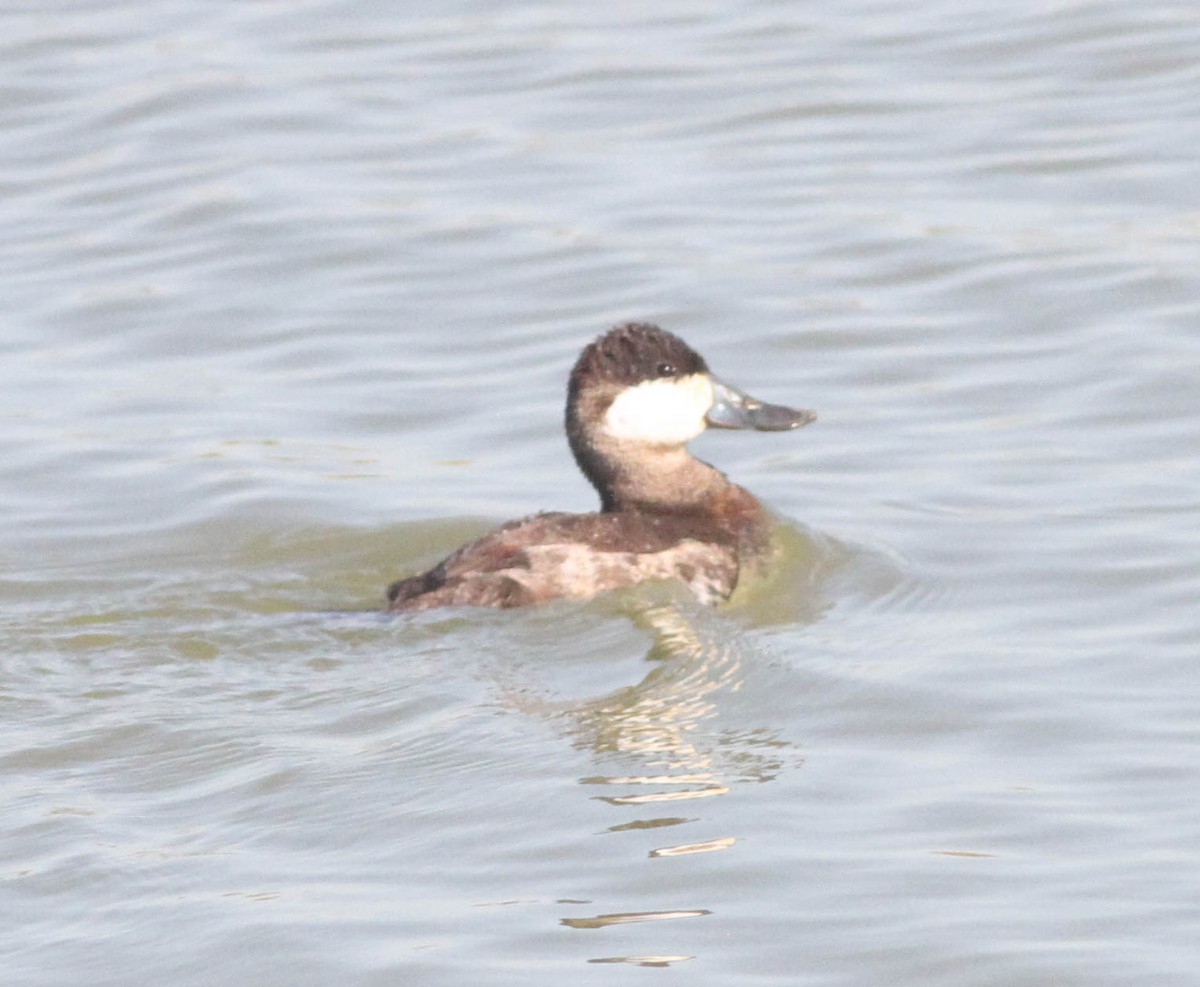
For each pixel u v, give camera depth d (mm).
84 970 8453
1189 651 11344
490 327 17375
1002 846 9211
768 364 16531
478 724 10562
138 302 18016
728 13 23219
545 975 8273
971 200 18875
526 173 19906
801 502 14250
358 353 17062
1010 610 12133
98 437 15680
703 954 8406
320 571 13352
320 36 23109
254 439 15602
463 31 23125
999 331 16750
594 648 11477
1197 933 8438
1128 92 20578
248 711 10836
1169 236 17938
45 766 10281
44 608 12516
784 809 9625
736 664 11367
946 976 8203
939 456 14812
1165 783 9750
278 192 19750
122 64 22531
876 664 11352
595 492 14617
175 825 9633
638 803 9688
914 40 22062
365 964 8375
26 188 20188
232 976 8352
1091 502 13734
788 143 20156
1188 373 15695
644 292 17641
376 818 9633
